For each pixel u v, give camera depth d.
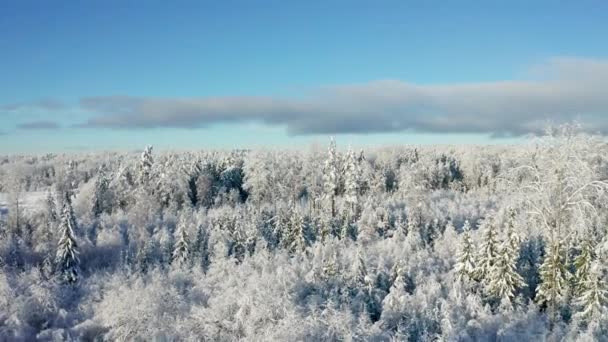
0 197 125.25
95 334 44.09
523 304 39.56
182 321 41.69
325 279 49.00
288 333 36.22
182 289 50.34
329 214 85.88
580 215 31.42
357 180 88.00
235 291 46.09
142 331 41.19
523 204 35.50
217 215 85.19
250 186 111.06
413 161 153.88
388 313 40.88
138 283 49.34
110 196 104.56
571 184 31.38
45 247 69.88
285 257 60.81
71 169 159.00
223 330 40.22
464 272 45.31
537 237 48.34
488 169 131.62
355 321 38.69
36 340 43.81
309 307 40.72
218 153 163.88
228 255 64.88
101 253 70.94
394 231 70.12
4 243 67.38
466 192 128.25
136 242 73.12
